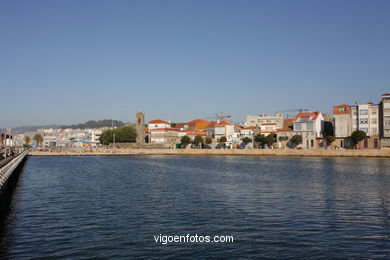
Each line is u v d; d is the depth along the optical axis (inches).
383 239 995.9
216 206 1449.3
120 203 1533.0
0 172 1262.3
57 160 5319.9
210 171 3134.8
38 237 1021.8
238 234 1047.0
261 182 2266.2
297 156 5482.3
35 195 1779.0
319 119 6259.8
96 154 6870.1
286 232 1064.2
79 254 886.4
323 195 1716.3
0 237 1023.6
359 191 1846.7
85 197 1702.8
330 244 955.3
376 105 5393.7
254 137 6747.1
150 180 2447.1
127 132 7736.2
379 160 4407.0
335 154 5137.8
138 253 894.4
